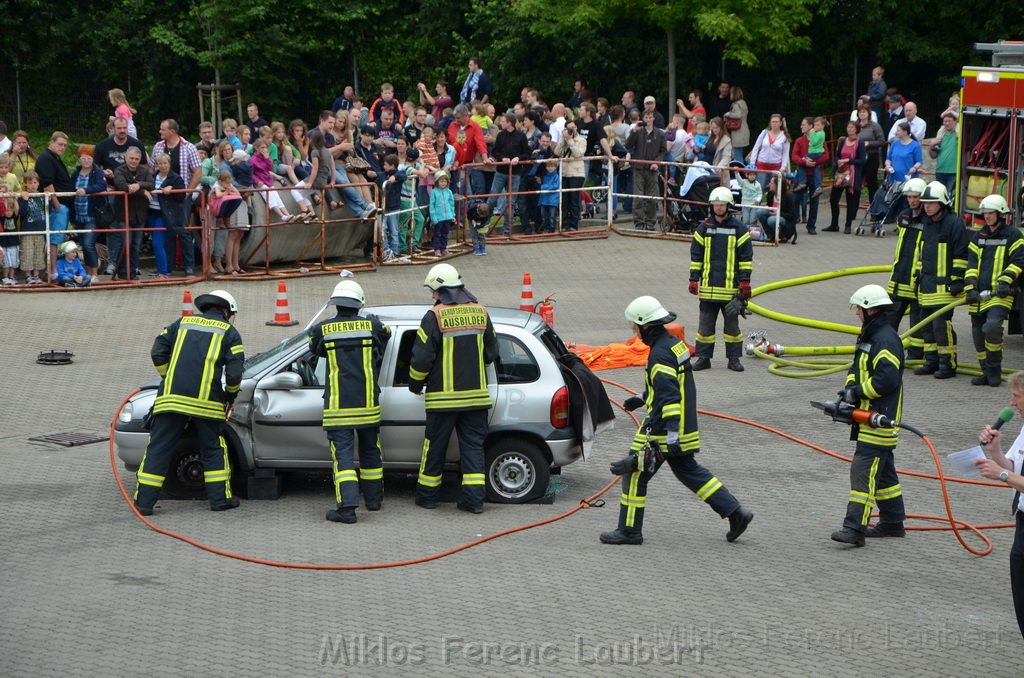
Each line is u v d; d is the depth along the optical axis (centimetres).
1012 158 1487
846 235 2280
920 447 1134
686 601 775
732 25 2609
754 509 969
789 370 1417
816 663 681
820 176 2267
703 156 2252
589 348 1458
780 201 2158
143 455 984
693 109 2467
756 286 1848
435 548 877
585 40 2972
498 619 743
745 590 795
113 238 1775
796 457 1109
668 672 667
